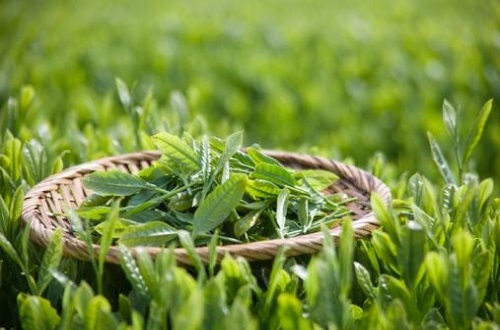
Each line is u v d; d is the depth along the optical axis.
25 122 1.25
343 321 0.67
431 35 2.28
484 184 0.86
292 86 2.00
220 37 2.37
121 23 2.54
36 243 0.79
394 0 3.13
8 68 1.70
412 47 2.19
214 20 2.55
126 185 0.84
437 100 1.86
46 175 0.98
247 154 0.90
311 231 0.82
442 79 1.94
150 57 2.13
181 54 2.16
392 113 1.80
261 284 0.77
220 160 0.82
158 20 2.54
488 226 0.83
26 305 0.71
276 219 0.82
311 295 0.69
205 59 2.16
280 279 0.75
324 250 0.68
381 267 0.84
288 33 2.37
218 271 0.75
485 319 0.79
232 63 2.12
